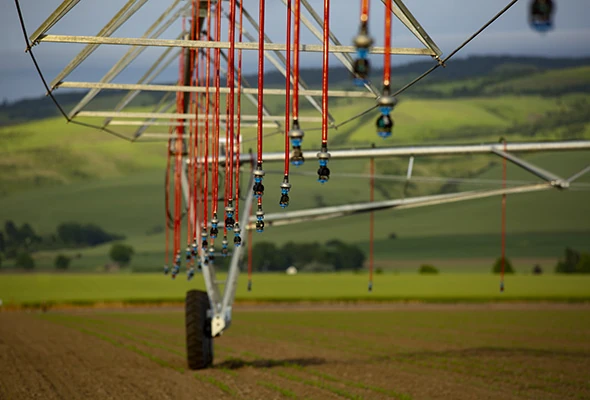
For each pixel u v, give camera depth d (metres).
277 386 25.94
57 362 34.66
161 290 135.50
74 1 16.39
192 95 29.62
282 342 45.62
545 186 27.75
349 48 16.52
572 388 26.31
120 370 31.03
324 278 157.25
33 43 16.53
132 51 21.91
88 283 147.88
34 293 129.62
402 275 163.75
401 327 58.47
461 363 33.72
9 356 37.75
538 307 87.31
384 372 30.34
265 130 35.91
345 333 52.88
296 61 13.74
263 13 14.88
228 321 30.64
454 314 75.06
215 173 20.95
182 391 24.98
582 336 49.66
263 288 134.25
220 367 31.58
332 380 27.80
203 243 22.77
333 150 29.03
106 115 25.19
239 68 19.52
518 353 38.34
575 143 28.22
